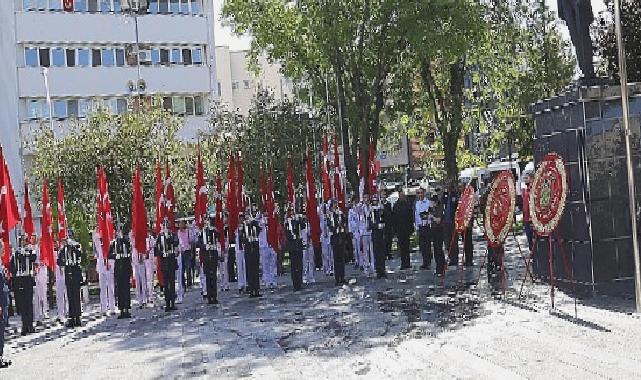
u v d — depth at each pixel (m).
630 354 9.35
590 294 14.42
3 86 43.06
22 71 44.97
